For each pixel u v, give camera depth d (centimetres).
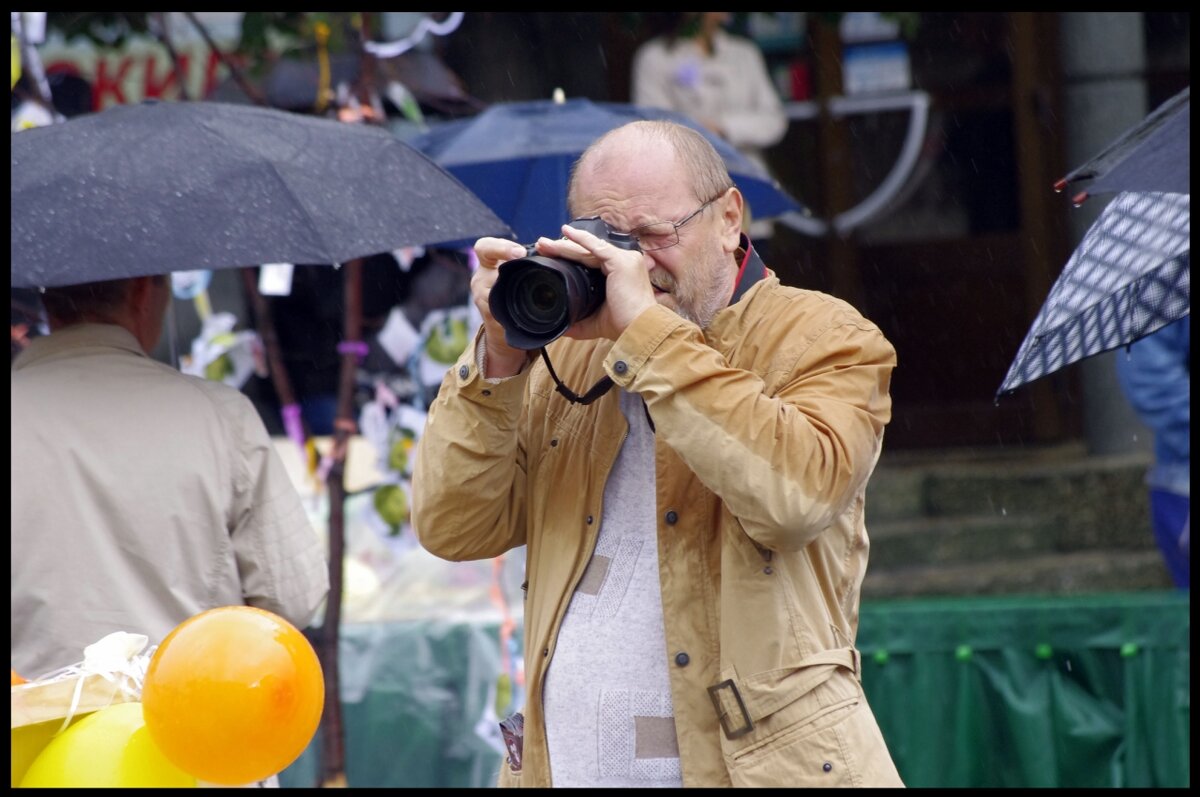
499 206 1294
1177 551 1436
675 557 670
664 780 668
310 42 1445
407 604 1314
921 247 2400
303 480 1445
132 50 1917
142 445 837
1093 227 802
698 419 627
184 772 697
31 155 838
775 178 2419
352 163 866
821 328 670
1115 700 1177
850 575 705
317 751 1213
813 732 646
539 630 699
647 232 670
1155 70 2294
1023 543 2023
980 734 1190
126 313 878
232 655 662
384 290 1777
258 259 787
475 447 697
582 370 726
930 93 2383
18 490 818
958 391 2392
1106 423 2197
